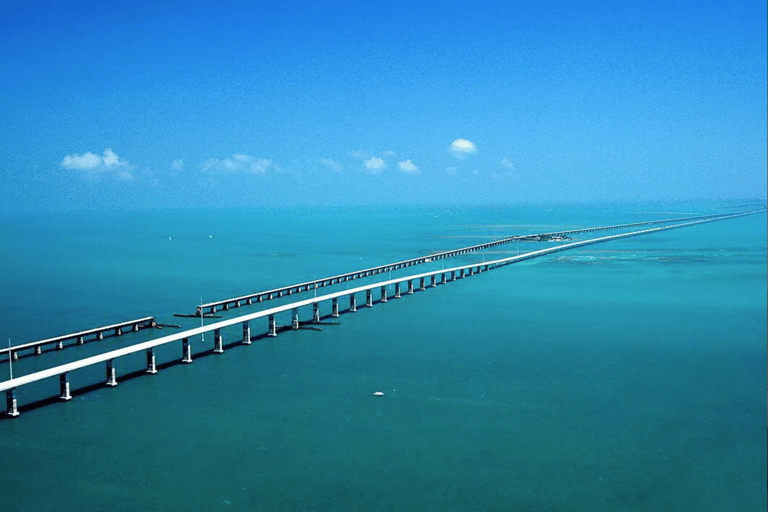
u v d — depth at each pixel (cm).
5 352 10044
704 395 8038
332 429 7144
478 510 5528
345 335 11488
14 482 6041
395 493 5803
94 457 6512
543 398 8012
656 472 6106
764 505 5509
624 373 8969
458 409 7688
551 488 5856
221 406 7844
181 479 6078
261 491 5859
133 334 11806
